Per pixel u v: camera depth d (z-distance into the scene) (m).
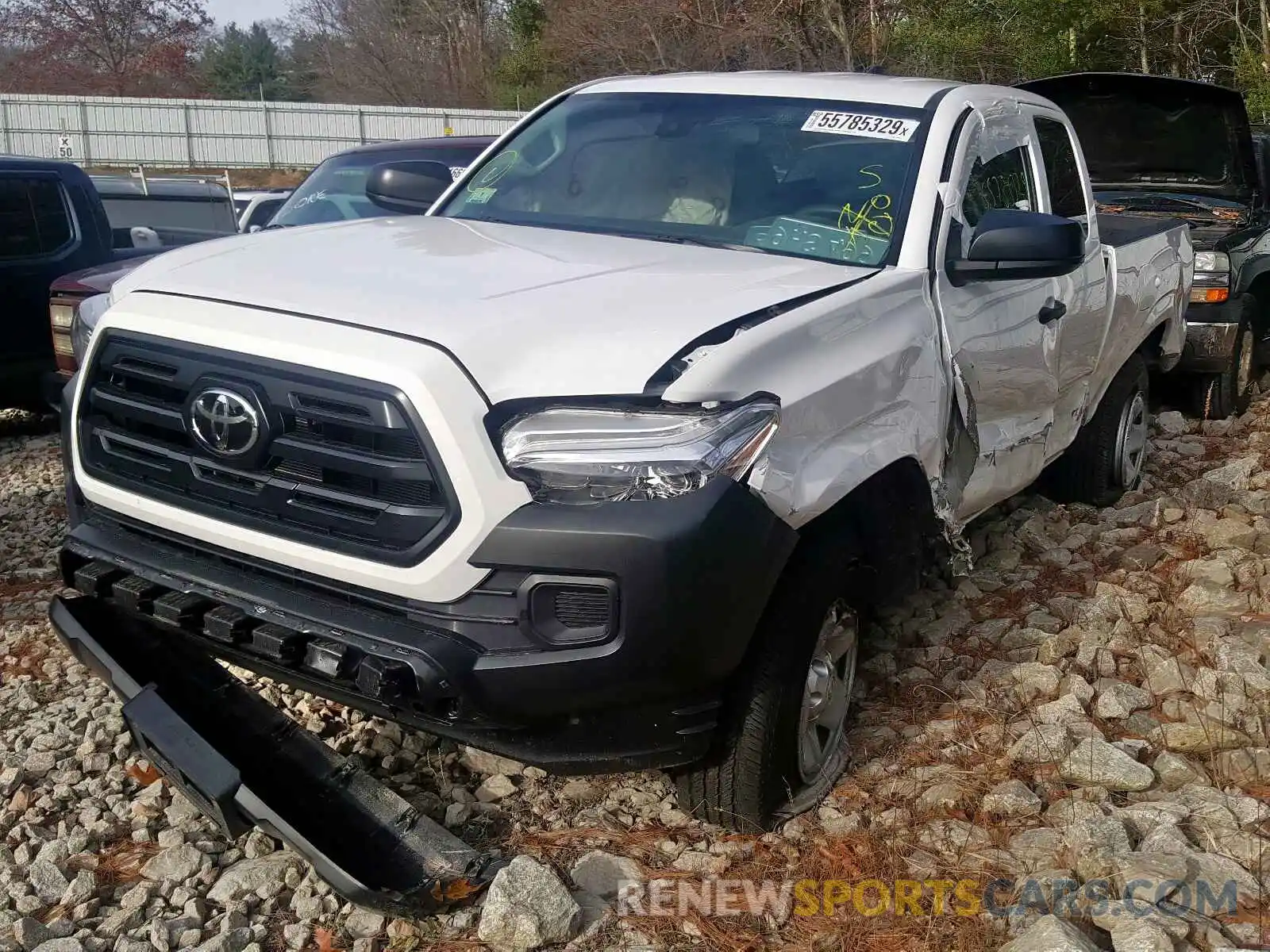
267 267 3.48
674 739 3.07
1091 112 8.68
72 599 3.63
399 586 2.93
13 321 7.92
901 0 22.84
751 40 23.80
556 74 35.88
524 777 3.78
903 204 4.10
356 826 3.24
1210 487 6.11
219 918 3.12
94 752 3.84
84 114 42.62
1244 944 2.93
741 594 2.96
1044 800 3.66
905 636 4.77
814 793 3.62
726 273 3.62
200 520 3.19
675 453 2.90
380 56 52.19
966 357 4.12
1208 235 7.88
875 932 3.10
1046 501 6.15
